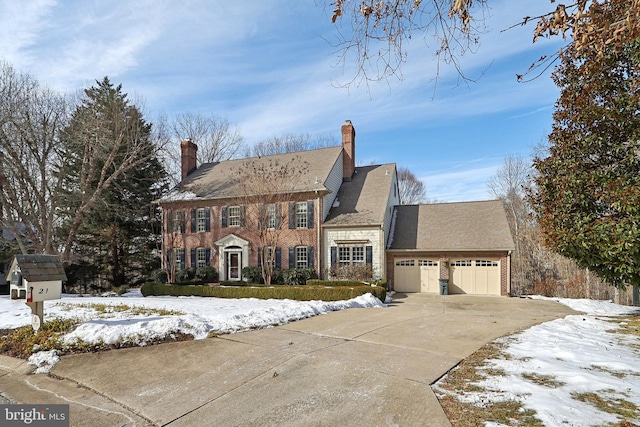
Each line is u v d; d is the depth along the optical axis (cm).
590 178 899
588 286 2250
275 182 2109
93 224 2425
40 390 542
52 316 939
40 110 1984
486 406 404
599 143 902
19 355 688
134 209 2580
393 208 2338
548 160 1082
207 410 445
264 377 538
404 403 427
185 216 2419
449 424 371
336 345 689
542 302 1563
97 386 544
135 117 2486
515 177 3378
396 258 2025
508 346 664
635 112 841
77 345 694
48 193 2177
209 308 1190
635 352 614
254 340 728
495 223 1997
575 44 407
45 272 762
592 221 905
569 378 475
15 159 1888
